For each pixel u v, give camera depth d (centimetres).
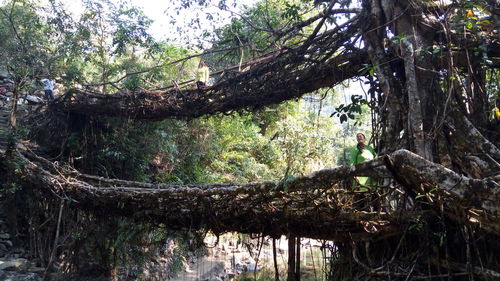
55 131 1191
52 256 858
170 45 1255
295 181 486
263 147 1764
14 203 1011
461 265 443
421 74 548
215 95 877
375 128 596
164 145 1307
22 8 1261
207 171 1469
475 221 423
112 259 978
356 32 640
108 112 1061
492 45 557
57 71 1255
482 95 552
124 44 1216
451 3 562
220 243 1371
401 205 488
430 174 390
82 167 1192
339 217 509
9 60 1157
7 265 913
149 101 975
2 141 1013
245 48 996
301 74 714
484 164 470
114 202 781
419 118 514
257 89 795
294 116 1694
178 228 719
